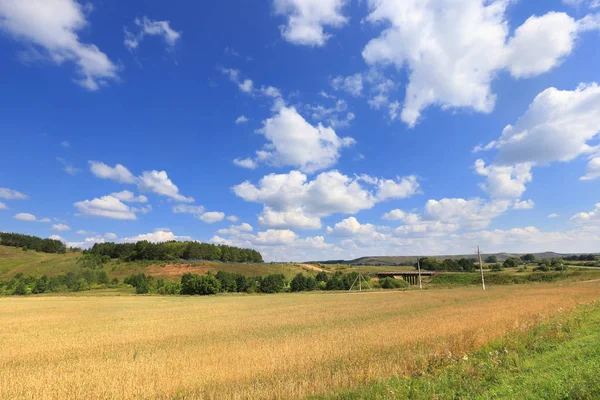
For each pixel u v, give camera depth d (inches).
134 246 5989.2
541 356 523.8
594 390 338.3
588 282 3034.0
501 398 358.3
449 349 622.8
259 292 4271.7
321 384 460.4
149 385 498.0
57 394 484.4
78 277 4520.2
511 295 2018.9
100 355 763.4
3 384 527.2
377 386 430.9
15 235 6441.9
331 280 4498.0
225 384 500.1
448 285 4151.1
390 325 1003.9
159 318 1545.3
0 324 1390.3
